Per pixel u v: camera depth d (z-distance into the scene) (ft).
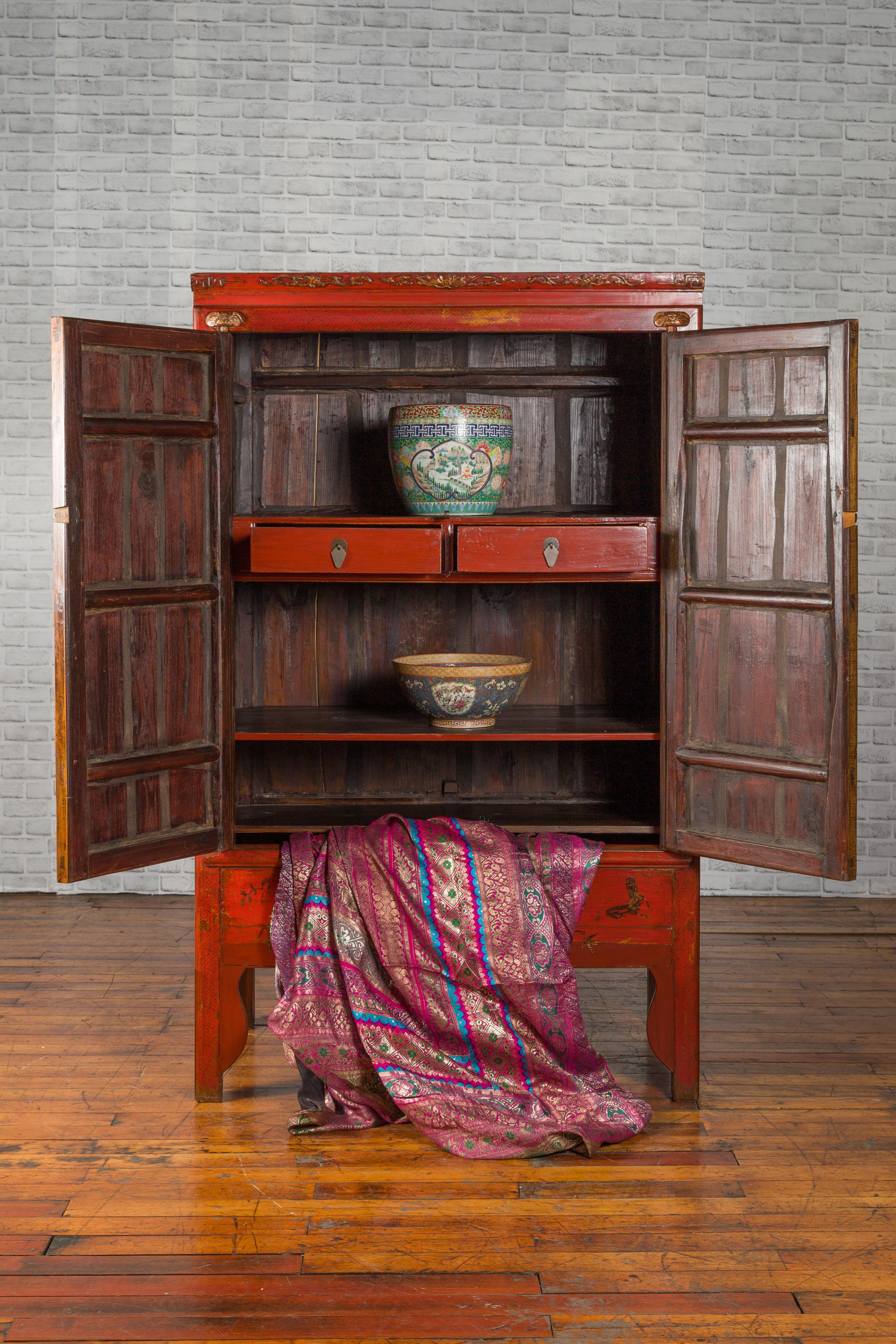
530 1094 8.69
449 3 14.70
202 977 9.21
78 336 8.07
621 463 10.80
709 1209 7.68
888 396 15.03
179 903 14.79
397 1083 8.54
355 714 10.53
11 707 15.03
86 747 8.22
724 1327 6.47
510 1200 7.79
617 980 12.47
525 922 8.71
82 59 14.64
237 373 10.55
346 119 14.78
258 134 14.74
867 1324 6.51
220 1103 9.23
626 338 10.66
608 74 14.82
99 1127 8.79
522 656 11.00
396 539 9.14
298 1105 9.21
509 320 9.12
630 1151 8.49
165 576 8.79
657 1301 6.70
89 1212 7.62
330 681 11.02
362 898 8.83
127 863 8.55
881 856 15.35
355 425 10.82
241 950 9.23
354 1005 8.67
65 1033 10.56
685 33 14.79
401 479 9.70
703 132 14.88
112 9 14.58
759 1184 8.00
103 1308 6.63
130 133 14.69
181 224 14.79
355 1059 8.77
